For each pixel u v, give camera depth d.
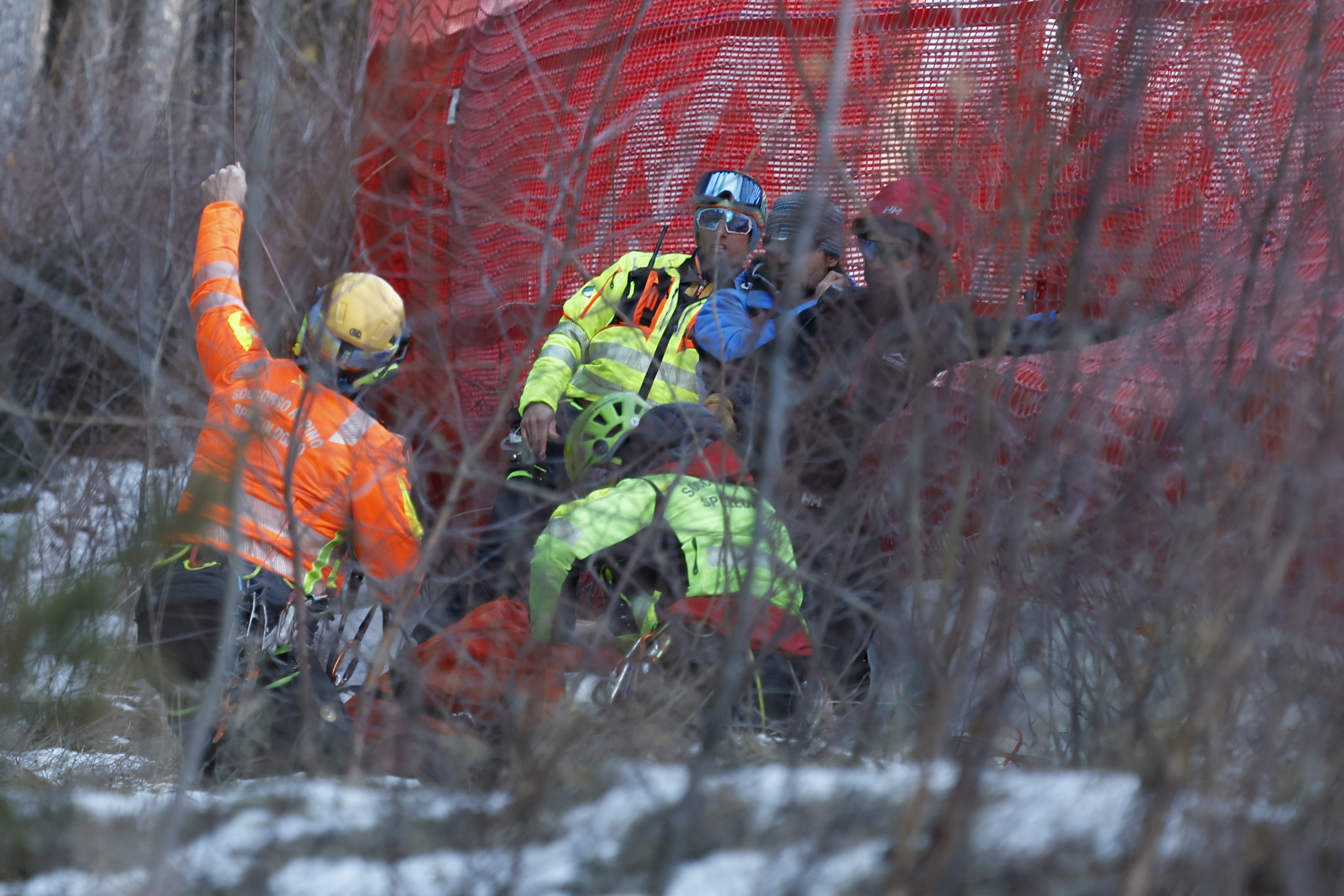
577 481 11.43
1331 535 6.39
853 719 8.01
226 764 8.38
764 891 5.42
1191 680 6.29
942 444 7.89
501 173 10.73
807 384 8.61
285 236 9.21
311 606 9.88
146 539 5.23
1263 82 8.88
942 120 8.30
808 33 12.60
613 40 13.23
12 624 4.97
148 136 18.47
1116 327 7.89
